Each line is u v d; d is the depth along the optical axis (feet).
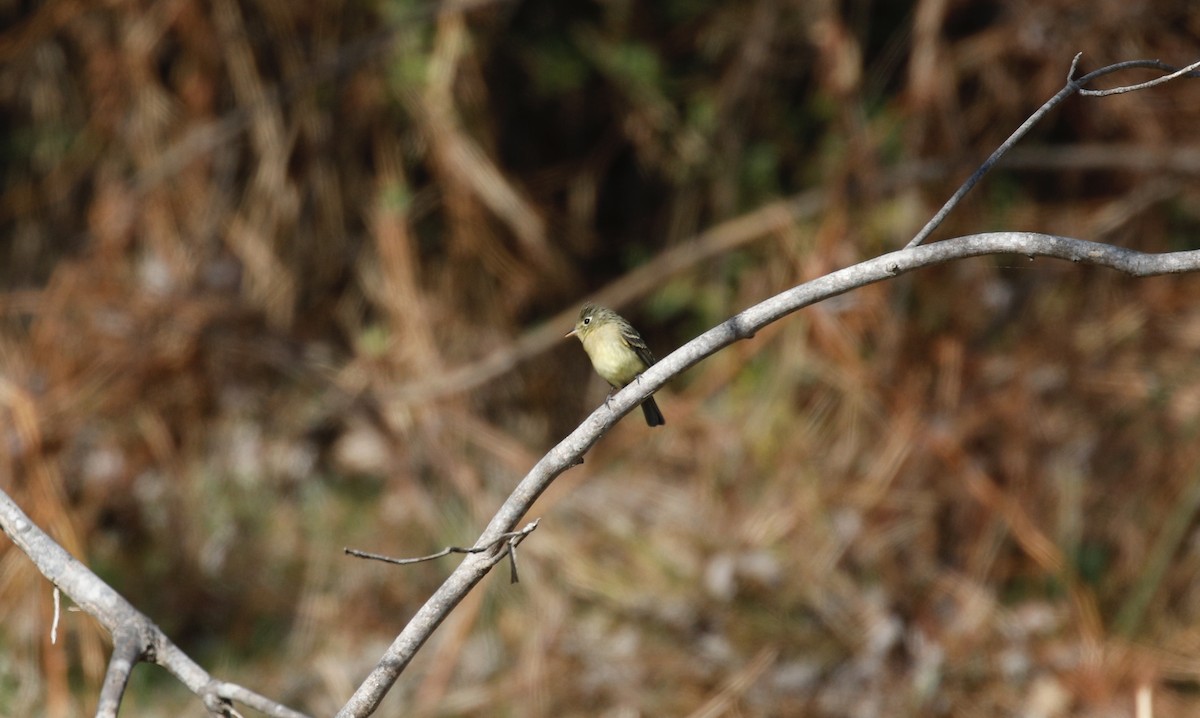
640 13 55.26
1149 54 52.06
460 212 52.11
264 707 17.21
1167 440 46.60
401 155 52.60
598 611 41.45
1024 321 49.78
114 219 51.01
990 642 40.45
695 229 55.62
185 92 52.54
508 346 51.75
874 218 50.88
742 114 54.95
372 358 50.52
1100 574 44.32
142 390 47.52
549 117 56.03
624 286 53.88
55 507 42.42
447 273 52.39
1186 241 52.34
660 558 43.60
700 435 48.62
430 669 39.24
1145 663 39.63
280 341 50.21
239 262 51.67
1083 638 40.78
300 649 40.68
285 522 45.83
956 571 43.50
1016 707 38.27
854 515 44.29
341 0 52.47
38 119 54.03
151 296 49.19
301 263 52.47
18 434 42.96
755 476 46.52
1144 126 52.01
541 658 39.32
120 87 52.44
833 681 38.96
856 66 52.60
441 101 51.65
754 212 54.75
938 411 46.83
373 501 47.24
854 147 51.37
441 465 47.73
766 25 54.34
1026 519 44.93
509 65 54.60
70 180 53.72
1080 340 48.88
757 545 43.62
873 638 40.16
